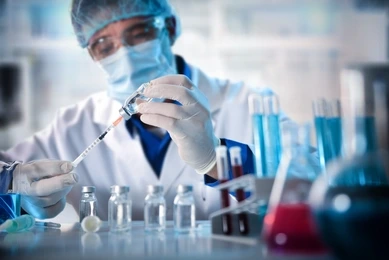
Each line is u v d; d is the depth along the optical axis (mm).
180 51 4367
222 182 1252
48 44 4266
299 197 978
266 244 978
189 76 2725
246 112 2678
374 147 1128
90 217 1514
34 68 4250
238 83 2832
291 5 4422
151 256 904
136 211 2494
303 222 917
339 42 4438
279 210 944
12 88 4184
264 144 1225
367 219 752
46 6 4254
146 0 2355
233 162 1245
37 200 1912
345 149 1228
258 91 2789
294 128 1098
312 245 911
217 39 4391
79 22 2396
